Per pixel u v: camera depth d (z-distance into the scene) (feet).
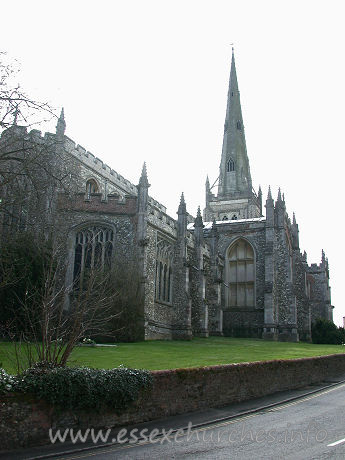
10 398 32.35
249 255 156.35
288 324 144.77
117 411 38.88
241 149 293.02
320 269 206.80
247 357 74.02
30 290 75.51
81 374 36.78
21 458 29.50
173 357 68.23
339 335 158.81
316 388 63.82
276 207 154.51
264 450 30.78
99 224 101.04
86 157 126.52
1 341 74.28
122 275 91.50
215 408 48.03
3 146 70.38
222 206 283.38
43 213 91.50
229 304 154.40
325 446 31.55
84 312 44.70
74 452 31.27
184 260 120.06
